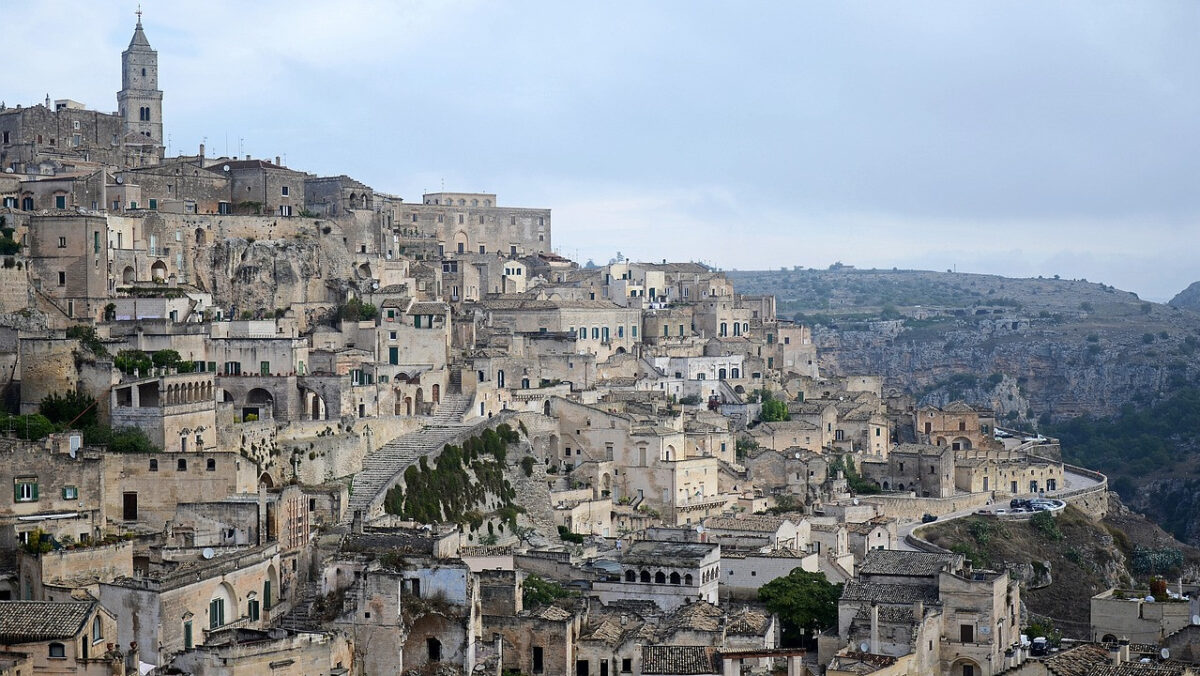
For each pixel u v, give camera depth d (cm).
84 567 19012
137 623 17725
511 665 19750
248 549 19988
